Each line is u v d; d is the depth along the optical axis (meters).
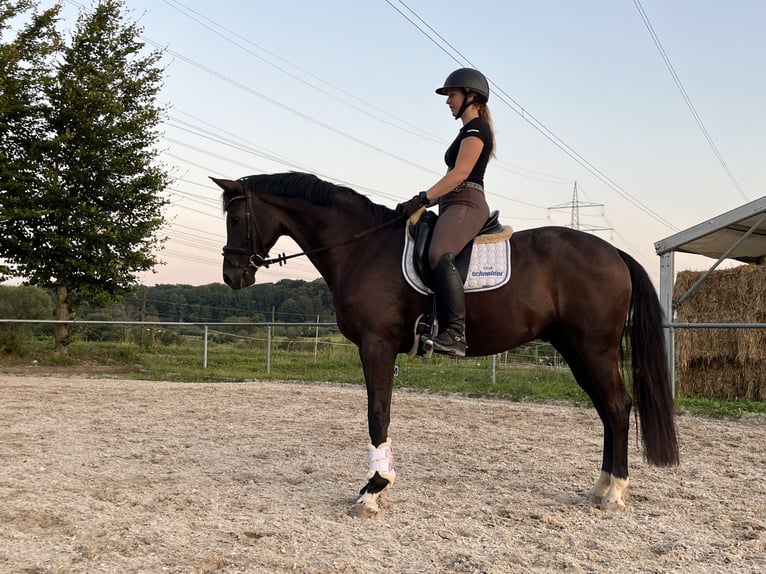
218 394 9.77
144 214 17.48
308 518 3.61
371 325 3.88
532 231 4.12
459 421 7.35
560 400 9.25
